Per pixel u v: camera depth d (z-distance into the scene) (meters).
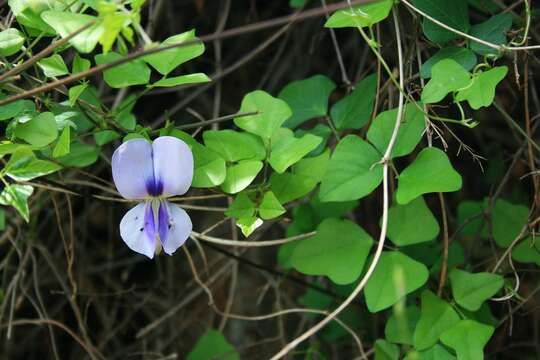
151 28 0.44
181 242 0.34
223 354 0.42
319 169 0.37
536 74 0.46
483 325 0.37
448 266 0.41
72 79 0.32
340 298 0.43
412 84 0.38
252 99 0.37
